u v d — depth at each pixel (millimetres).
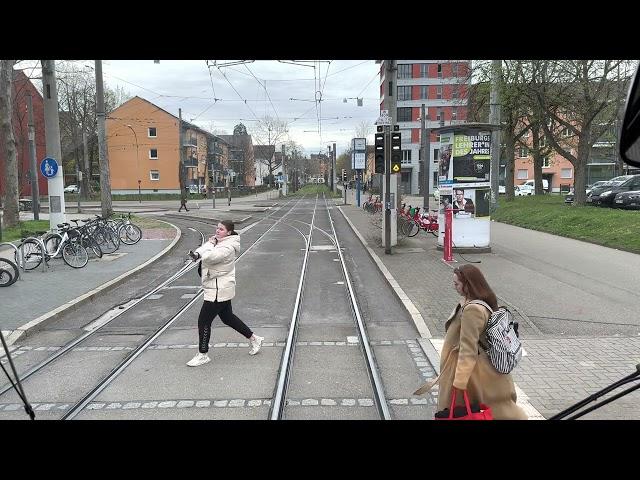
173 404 5375
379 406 5254
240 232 23359
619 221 17297
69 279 11641
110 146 66938
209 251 6445
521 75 23188
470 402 3639
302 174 135250
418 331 7797
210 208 44625
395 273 12203
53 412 5258
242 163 95312
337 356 6820
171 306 9625
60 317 8844
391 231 16266
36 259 12781
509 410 3666
